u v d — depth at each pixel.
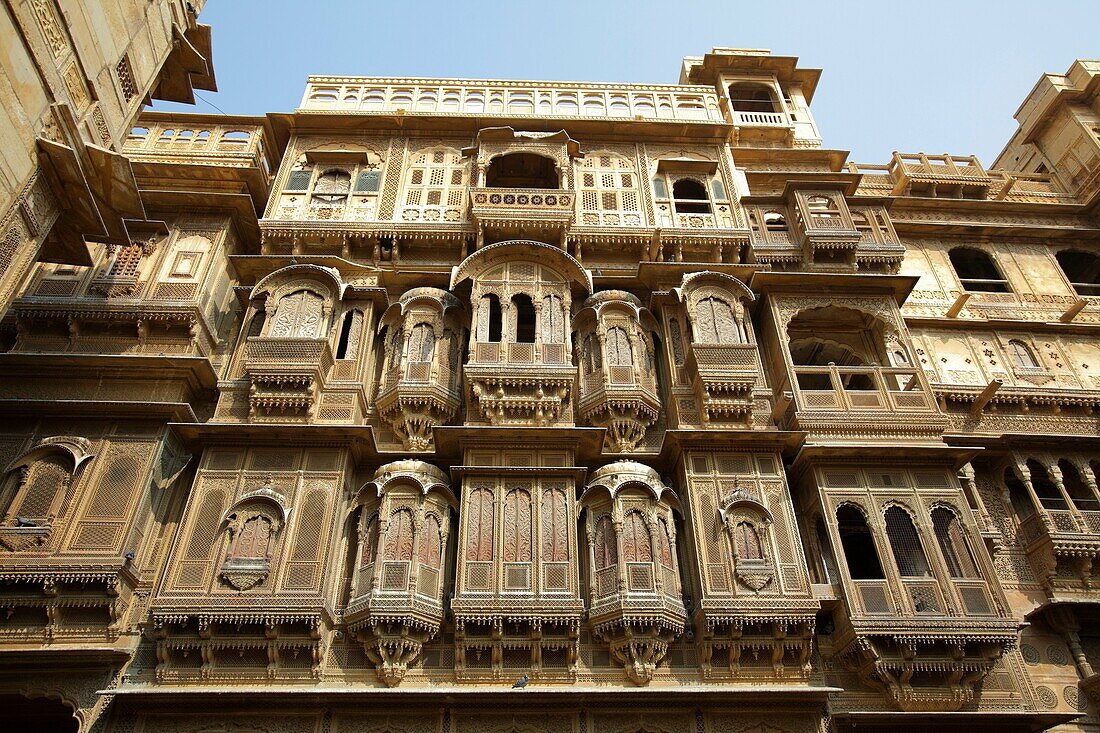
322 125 20.70
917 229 22.22
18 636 12.38
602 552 13.66
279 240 18.19
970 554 13.79
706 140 21.38
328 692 11.91
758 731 12.30
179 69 17.53
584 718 12.27
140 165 18.44
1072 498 16.95
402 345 16.16
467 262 17.06
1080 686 14.06
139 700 11.82
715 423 15.60
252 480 14.09
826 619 13.77
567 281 17.19
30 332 15.97
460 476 14.33
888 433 15.25
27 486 13.52
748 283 17.80
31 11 11.22
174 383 15.49
